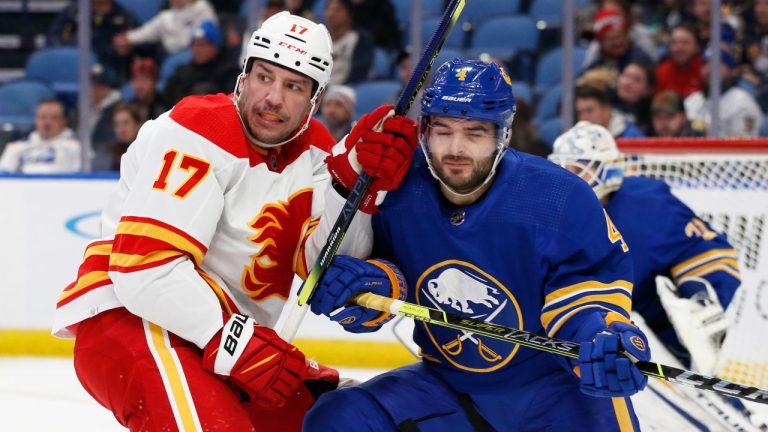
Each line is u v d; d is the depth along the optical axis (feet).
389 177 15.33
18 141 39.11
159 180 15.67
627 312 14.98
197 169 15.75
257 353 15.70
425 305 16.12
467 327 14.82
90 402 28.17
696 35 36.09
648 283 20.90
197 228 15.72
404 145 15.29
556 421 15.78
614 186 20.81
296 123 16.28
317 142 17.49
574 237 15.06
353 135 15.71
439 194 15.65
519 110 35.83
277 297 17.22
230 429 15.43
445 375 16.38
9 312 33.78
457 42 40.81
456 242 15.43
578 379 15.94
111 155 37.86
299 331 32.63
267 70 15.98
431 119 14.92
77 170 38.45
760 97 36.37
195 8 38.70
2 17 47.03
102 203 33.09
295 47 15.85
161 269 15.56
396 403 15.92
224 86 37.96
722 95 36.19
